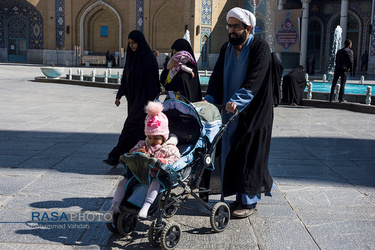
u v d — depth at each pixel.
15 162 4.62
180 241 2.82
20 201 3.45
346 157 5.25
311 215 3.32
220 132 2.96
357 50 27.72
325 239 2.88
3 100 10.34
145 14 29.58
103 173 4.32
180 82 4.30
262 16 27.06
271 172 4.52
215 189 3.28
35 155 4.96
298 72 10.39
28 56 33.56
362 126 7.56
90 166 4.56
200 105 3.16
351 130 7.14
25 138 5.93
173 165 2.73
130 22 30.31
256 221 3.19
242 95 2.96
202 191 3.16
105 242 2.80
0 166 4.44
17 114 8.17
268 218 3.25
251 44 3.10
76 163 4.66
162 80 4.65
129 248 2.73
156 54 17.23
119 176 4.23
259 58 3.04
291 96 10.39
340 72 10.04
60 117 7.96
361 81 15.14
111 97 11.77
